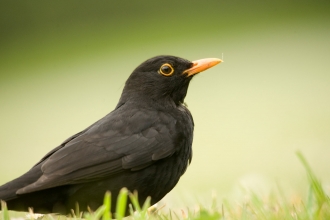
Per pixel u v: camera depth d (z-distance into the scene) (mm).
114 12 35500
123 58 29219
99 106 22234
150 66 7531
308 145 14211
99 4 35375
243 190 7977
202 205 7559
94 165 6535
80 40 32812
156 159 6766
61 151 6586
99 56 30141
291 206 6902
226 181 12219
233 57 27719
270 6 35375
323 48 27812
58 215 6895
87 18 34969
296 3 35469
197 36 31766
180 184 12211
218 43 30266
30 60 30656
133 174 6699
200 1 36594
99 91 24547
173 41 31219
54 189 6398
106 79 26266
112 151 6668
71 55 30812
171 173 6957
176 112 7320
